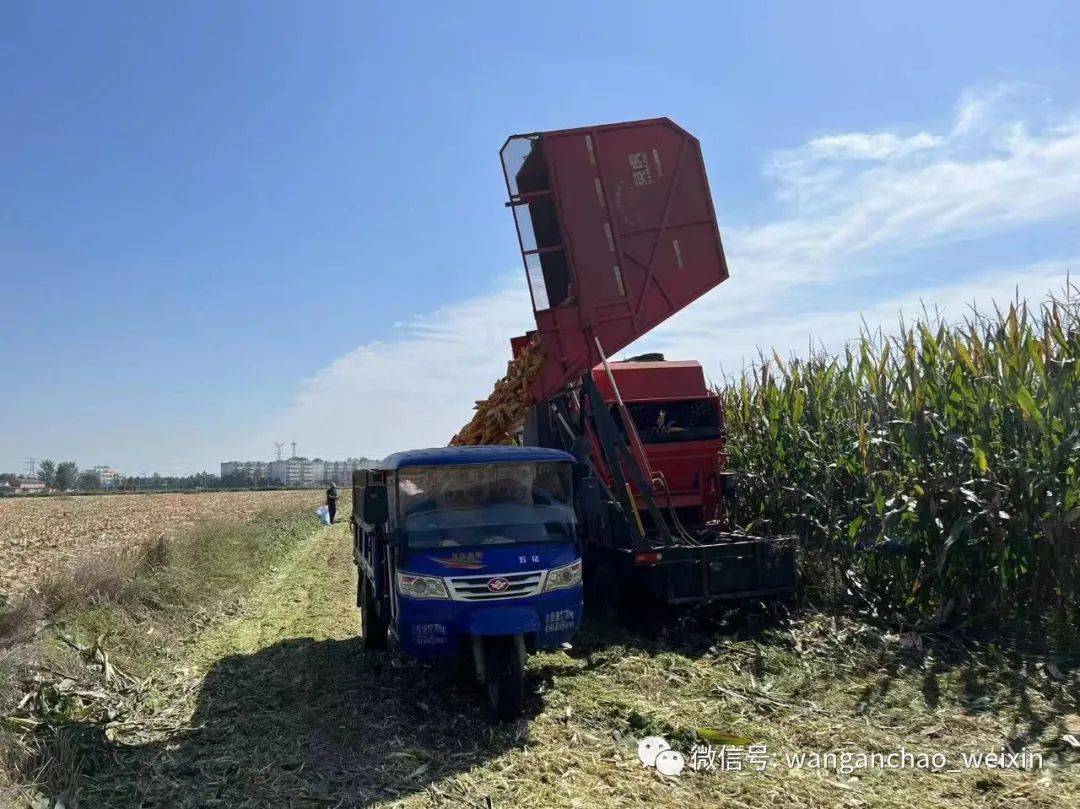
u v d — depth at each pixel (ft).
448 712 22.21
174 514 121.70
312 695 24.36
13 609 28.45
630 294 32.37
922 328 29.43
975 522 26.61
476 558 21.70
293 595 44.19
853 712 21.22
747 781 17.06
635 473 30.22
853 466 32.53
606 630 30.71
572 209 31.73
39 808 15.93
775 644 27.22
